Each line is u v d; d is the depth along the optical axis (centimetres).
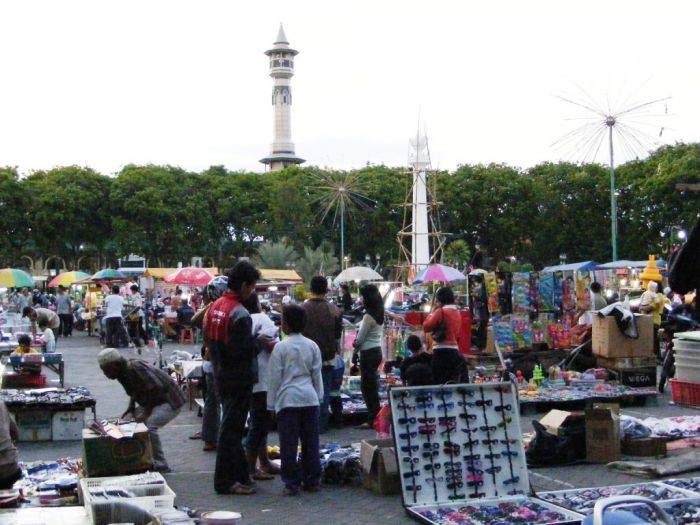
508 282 1784
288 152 16888
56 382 1527
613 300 2484
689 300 1903
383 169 7156
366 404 1130
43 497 740
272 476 854
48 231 6219
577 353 1506
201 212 6506
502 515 674
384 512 715
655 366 1399
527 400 1225
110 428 779
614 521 457
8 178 6016
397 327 1698
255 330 880
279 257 5394
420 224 3956
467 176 6412
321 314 1055
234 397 782
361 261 6975
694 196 5347
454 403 745
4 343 1839
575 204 6209
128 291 2955
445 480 725
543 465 891
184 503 752
